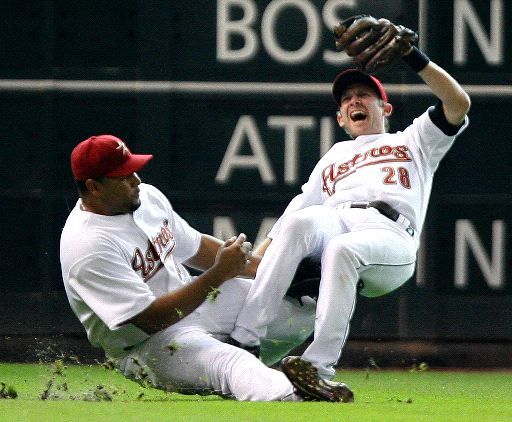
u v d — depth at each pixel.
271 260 18.97
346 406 17.48
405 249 19.81
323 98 33.28
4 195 33.47
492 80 33.31
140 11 33.28
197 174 33.41
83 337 33.66
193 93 33.34
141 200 19.45
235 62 33.34
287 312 19.86
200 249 20.73
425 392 25.61
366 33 19.59
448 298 33.59
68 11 33.44
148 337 18.75
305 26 33.31
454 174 33.53
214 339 18.78
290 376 17.77
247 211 33.34
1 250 33.56
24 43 33.47
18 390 23.19
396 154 20.72
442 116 20.47
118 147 18.73
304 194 21.47
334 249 18.67
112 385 25.06
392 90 33.03
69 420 15.49
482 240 33.56
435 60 33.28
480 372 33.19
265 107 33.34
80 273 18.44
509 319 33.66
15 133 33.50
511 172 33.53
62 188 33.53
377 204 20.19
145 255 19.06
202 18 33.34
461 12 33.25
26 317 33.59
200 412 16.44
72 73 33.38
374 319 33.75
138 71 33.34
